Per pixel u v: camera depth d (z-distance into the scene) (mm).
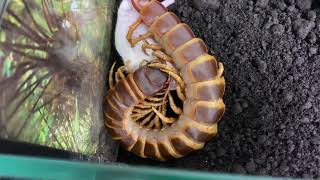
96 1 230
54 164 148
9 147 150
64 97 197
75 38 207
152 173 143
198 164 254
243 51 257
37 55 176
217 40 260
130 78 237
